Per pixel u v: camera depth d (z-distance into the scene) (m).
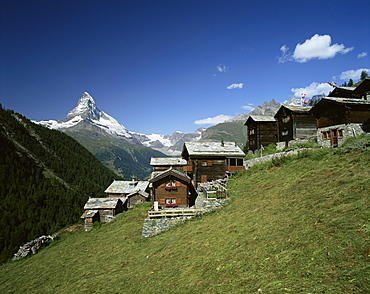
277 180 28.77
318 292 7.29
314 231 12.02
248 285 9.55
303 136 49.72
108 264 21.61
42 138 131.25
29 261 35.69
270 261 10.95
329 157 27.91
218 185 36.69
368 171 18.14
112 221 46.19
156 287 13.05
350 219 11.77
